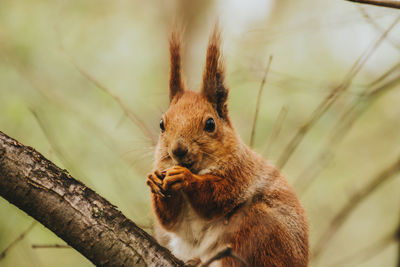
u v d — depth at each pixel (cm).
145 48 1959
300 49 1662
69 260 1340
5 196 598
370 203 1892
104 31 1886
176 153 812
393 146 1752
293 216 873
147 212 1013
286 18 1708
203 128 845
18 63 1571
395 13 866
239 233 835
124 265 621
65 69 1639
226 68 922
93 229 614
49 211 604
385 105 1778
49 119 1423
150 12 2067
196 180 812
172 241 973
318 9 1684
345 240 1823
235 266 823
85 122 1396
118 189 1180
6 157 598
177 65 948
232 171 854
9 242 1154
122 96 1694
